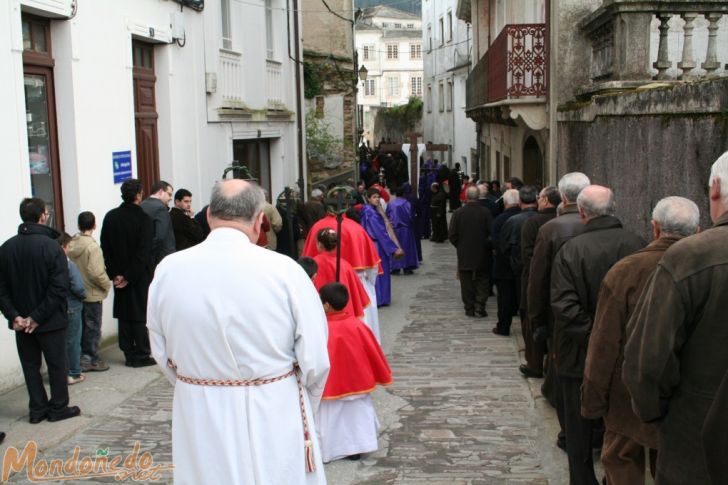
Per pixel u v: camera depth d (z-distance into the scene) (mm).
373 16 78875
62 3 7781
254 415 3105
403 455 5750
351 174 24078
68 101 8062
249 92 13992
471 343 9414
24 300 5953
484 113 18156
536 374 7629
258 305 3105
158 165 10539
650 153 6426
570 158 10508
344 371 5543
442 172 25891
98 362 7691
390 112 54938
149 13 9828
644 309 3025
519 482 5191
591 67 10898
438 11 40062
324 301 5648
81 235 7438
